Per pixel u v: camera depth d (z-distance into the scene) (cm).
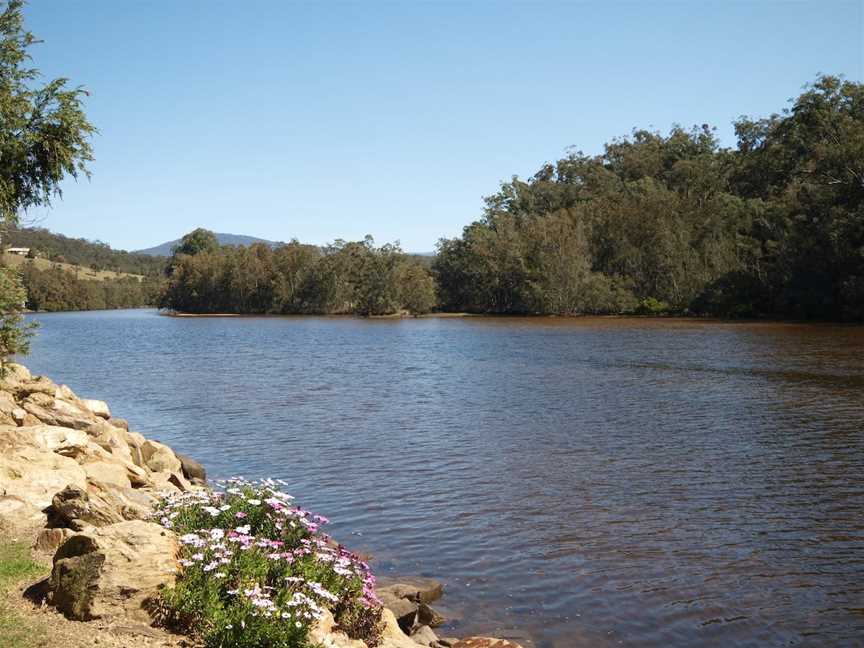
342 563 761
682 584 1034
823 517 1327
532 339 6444
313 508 1413
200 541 699
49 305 16538
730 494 1484
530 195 13638
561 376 3678
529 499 1462
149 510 959
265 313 14362
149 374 4025
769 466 1714
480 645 811
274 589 690
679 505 1413
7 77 1767
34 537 870
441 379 3681
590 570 1089
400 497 1485
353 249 13900
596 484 1573
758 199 9656
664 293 9975
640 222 10506
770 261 8450
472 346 5903
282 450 1969
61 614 661
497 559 1138
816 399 2716
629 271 10562
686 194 11431
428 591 986
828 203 7169
